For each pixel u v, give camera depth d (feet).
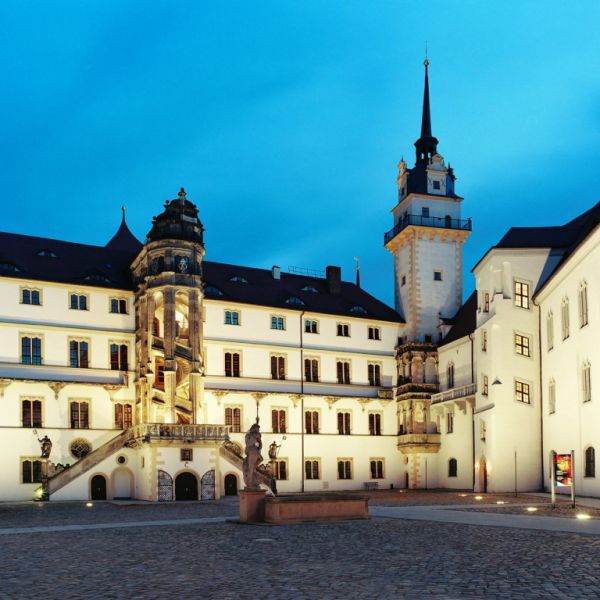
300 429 248.32
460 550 70.03
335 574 57.98
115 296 228.43
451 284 277.85
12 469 203.51
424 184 284.00
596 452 157.48
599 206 203.51
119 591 53.26
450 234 280.10
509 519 103.19
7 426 204.74
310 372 255.50
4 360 208.54
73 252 239.91
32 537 94.73
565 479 131.03
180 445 202.80
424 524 98.73
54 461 208.95
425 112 297.94
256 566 63.46
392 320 275.39
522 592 48.85
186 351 216.54
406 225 277.23
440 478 252.42
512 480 197.16
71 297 222.07
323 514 105.50
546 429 196.13
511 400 200.23
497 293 204.95
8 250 226.17
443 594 48.70
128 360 226.38
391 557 66.54
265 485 217.36
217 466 207.51
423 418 256.32
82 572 62.69
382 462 261.24
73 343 219.20
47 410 211.00
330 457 252.01
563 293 181.68
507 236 219.61
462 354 243.60
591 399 160.35
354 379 263.70
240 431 237.66
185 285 218.18
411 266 275.80
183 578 58.08
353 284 299.38
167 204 222.48
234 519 114.32
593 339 158.71
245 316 246.47
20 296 214.28
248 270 272.92
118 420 221.05
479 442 213.25
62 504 184.14
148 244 220.84
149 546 80.74
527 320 204.64
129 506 173.17
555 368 188.96
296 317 256.73
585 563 60.34
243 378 240.94
